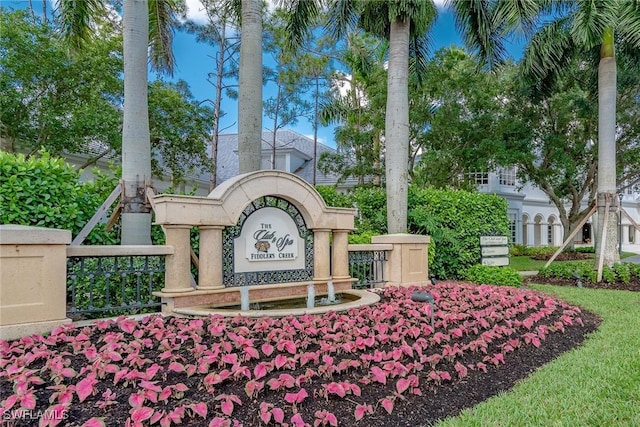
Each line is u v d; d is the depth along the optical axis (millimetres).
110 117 12469
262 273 6859
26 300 4539
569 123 17547
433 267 11219
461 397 3695
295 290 7133
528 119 16438
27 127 12211
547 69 13188
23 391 3010
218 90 18469
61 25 8906
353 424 3080
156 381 3412
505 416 3281
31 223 6105
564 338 5586
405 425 3145
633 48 12484
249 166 8781
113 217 7000
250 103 8844
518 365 4547
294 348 4148
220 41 18344
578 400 3580
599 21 10141
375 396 3494
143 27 7316
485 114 15500
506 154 14922
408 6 9820
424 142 16609
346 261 7945
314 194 7418
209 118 16750
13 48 11531
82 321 5062
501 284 10070
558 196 22078
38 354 3760
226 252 6488
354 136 17141
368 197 11805
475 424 3150
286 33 11570
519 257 22469
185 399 3141
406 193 10156
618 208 11727
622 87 15133
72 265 5480
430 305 5297
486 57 11641
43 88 12414
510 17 10312
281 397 3328
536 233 30938
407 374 3857
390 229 10109
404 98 10188
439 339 4785
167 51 11555
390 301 6816
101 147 15062
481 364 4285
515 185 26391
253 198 6648
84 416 2857
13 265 4469
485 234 12109
